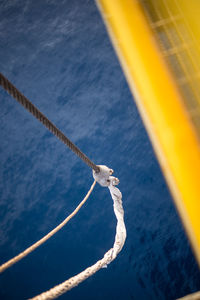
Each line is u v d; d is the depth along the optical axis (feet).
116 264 39.01
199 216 5.52
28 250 15.62
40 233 43.52
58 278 40.19
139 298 36.70
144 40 6.33
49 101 55.31
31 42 64.13
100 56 57.88
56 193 46.19
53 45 62.28
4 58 63.36
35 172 48.78
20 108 56.24
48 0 69.05
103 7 6.72
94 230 41.98
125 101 51.52
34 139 52.11
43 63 60.44
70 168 47.88
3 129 54.39
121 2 6.53
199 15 6.32
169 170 5.89
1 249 43.37
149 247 38.88
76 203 44.65
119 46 6.60
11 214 45.91
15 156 50.98
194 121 5.73
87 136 49.96
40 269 41.27
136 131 48.11
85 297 38.32
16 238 43.88
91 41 60.34
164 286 36.35
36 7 69.00
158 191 42.32
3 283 41.16
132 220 41.11
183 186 5.62
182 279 36.04
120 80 53.93
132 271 38.11
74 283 18.84
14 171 49.55
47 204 45.60
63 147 50.14
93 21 62.85
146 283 37.11
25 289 40.32
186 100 5.88
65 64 58.95
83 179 46.42
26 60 61.82
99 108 52.06
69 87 55.93
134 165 45.21
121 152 46.96
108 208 43.06
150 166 44.45
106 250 40.27
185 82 5.94
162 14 6.47
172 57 6.17
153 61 6.17
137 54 6.28
